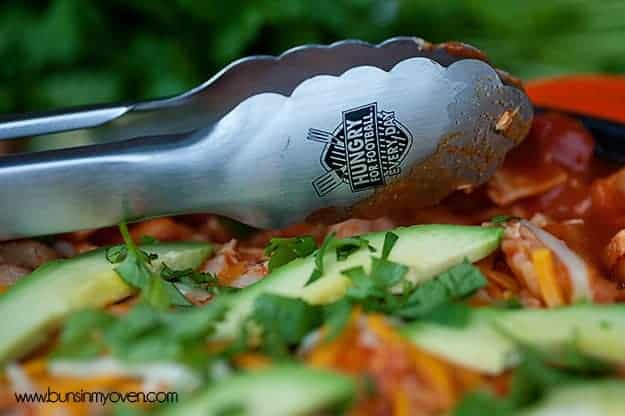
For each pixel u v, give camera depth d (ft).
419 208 1.11
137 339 0.83
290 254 1.00
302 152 1.05
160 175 1.04
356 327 0.85
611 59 1.87
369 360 0.82
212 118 1.08
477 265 0.99
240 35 1.81
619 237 1.07
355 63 1.06
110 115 1.05
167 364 0.82
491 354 0.83
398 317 0.88
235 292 0.94
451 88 1.06
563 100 1.37
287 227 1.09
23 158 1.03
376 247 0.97
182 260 1.05
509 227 1.03
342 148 1.05
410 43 1.07
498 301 0.94
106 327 0.85
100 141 1.09
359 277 0.92
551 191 1.16
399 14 1.92
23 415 0.83
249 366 0.82
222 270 1.05
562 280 0.97
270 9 1.82
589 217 1.15
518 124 1.10
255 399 0.77
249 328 0.87
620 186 1.15
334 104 1.04
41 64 1.81
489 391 0.81
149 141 1.05
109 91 1.80
